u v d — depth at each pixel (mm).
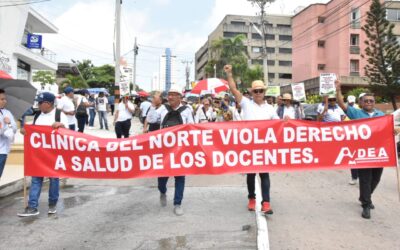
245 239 5328
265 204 6328
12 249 5086
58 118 6723
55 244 5254
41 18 34406
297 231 5695
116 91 23266
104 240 5375
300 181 9172
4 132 6543
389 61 34469
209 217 6324
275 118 6750
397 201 7387
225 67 6836
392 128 6512
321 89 9719
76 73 74500
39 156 6496
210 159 6473
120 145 6469
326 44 61094
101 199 7605
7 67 26188
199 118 14461
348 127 6512
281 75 88938
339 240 5352
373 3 34500
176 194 6559
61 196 7863
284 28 89000
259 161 6480
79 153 6484
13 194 8086
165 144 6484
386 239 5395
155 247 5105
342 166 6484
